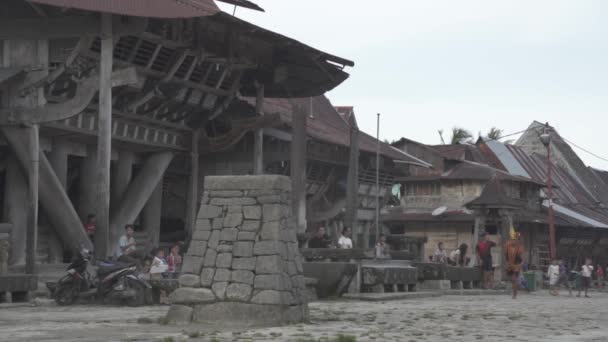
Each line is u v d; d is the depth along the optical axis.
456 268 28.78
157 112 29.92
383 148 47.62
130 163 31.52
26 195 26.16
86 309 16.80
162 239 34.97
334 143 39.19
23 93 23.73
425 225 51.34
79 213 29.53
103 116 22.30
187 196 35.62
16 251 25.94
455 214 50.41
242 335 10.99
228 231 12.96
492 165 61.91
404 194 52.88
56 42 23.91
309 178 39.41
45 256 26.89
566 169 72.19
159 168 31.88
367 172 45.59
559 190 65.75
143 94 28.34
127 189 31.39
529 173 62.44
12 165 26.00
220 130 34.47
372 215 48.03
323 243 25.73
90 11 23.09
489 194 34.62
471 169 51.66
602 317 16.62
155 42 26.92
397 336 11.20
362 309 17.23
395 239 34.25
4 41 24.03
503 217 34.59
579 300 25.73
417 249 34.41
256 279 12.70
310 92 35.28
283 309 12.69
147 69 27.34
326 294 20.95
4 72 23.58
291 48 30.98
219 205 13.10
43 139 27.52
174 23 27.23
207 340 10.38
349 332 11.70
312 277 21.02
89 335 11.01
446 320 14.57
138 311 16.20
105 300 18.02
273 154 35.53
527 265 48.91
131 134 29.56
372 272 22.83
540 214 55.78
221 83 31.47
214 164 35.47
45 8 23.59
